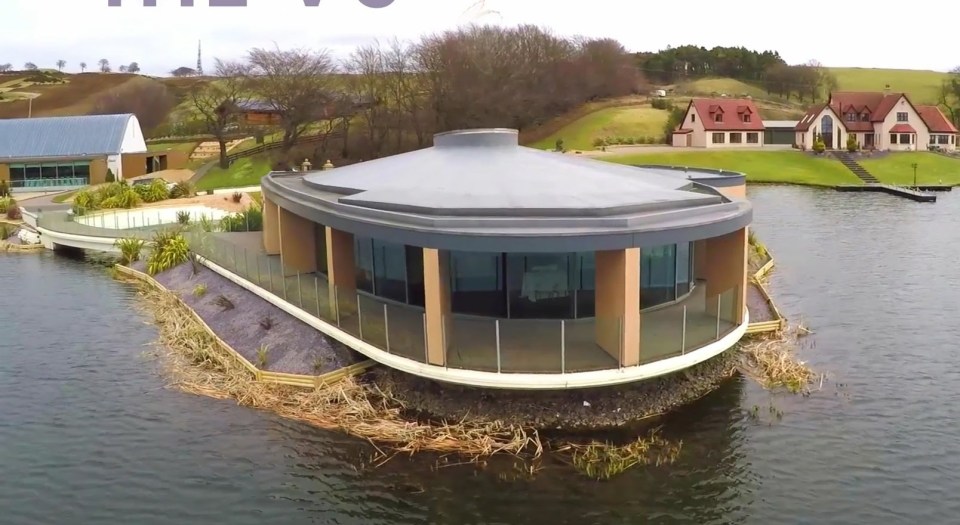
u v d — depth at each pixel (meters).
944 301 30.95
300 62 85.81
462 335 20.14
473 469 16.67
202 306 29.11
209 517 15.47
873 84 150.25
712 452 17.36
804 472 16.69
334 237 22.38
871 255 40.66
